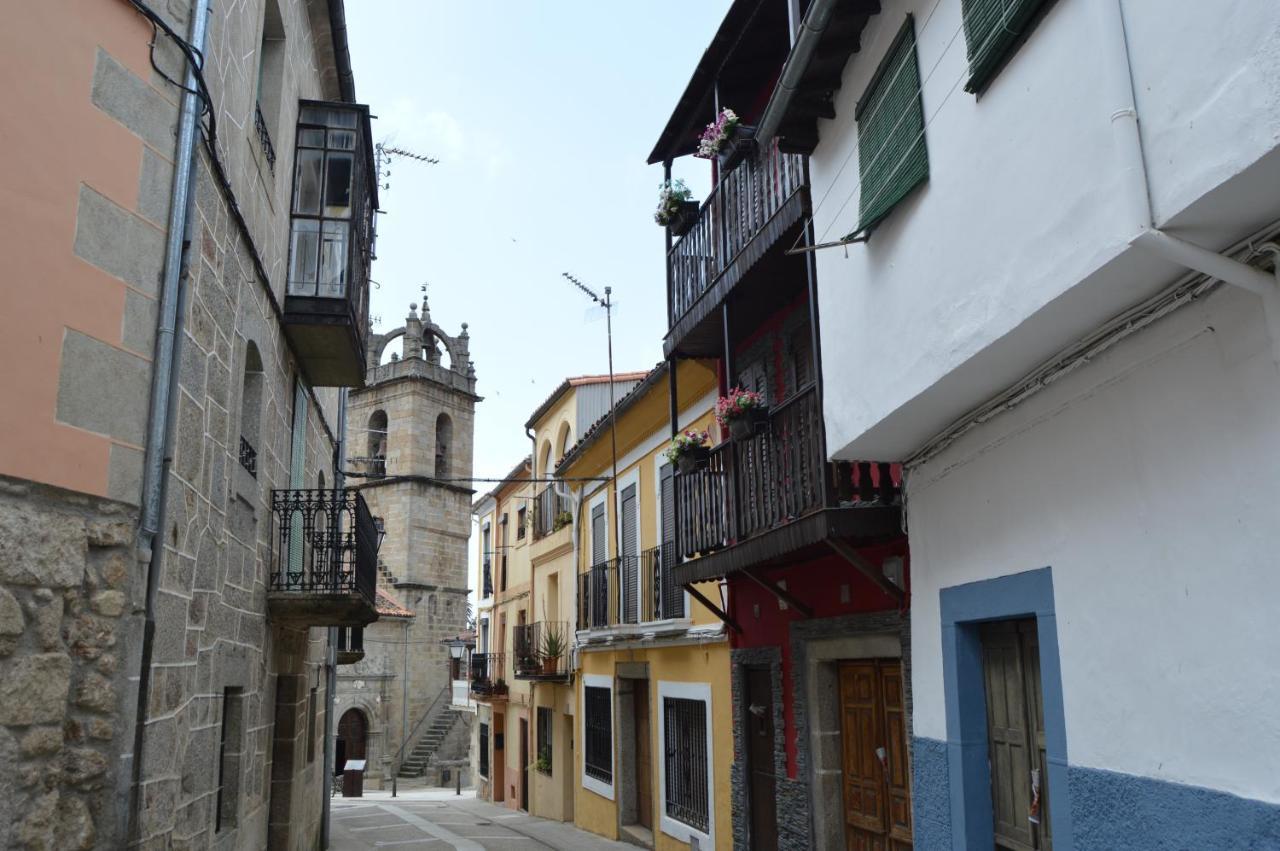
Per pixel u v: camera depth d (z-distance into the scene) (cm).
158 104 523
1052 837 473
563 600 2014
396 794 3331
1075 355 451
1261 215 325
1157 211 336
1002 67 447
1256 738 342
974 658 596
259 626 865
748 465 870
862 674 848
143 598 492
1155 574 401
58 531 436
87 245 466
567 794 1944
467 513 4400
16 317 423
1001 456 538
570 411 2062
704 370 1209
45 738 422
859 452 652
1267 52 285
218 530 665
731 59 964
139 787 487
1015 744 555
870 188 596
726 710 1135
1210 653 367
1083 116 380
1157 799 394
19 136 432
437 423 4391
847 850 862
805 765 895
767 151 863
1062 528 473
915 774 648
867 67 612
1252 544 346
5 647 404
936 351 508
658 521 1405
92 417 462
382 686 3931
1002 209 445
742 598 1084
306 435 1188
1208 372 370
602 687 1698
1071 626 462
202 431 605
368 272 1187
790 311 932
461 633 4250
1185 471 383
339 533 951
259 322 812
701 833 1204
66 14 462
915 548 660
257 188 791
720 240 958
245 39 718
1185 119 322
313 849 1395
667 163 1123
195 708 604
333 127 1020
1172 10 328
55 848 424
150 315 508
